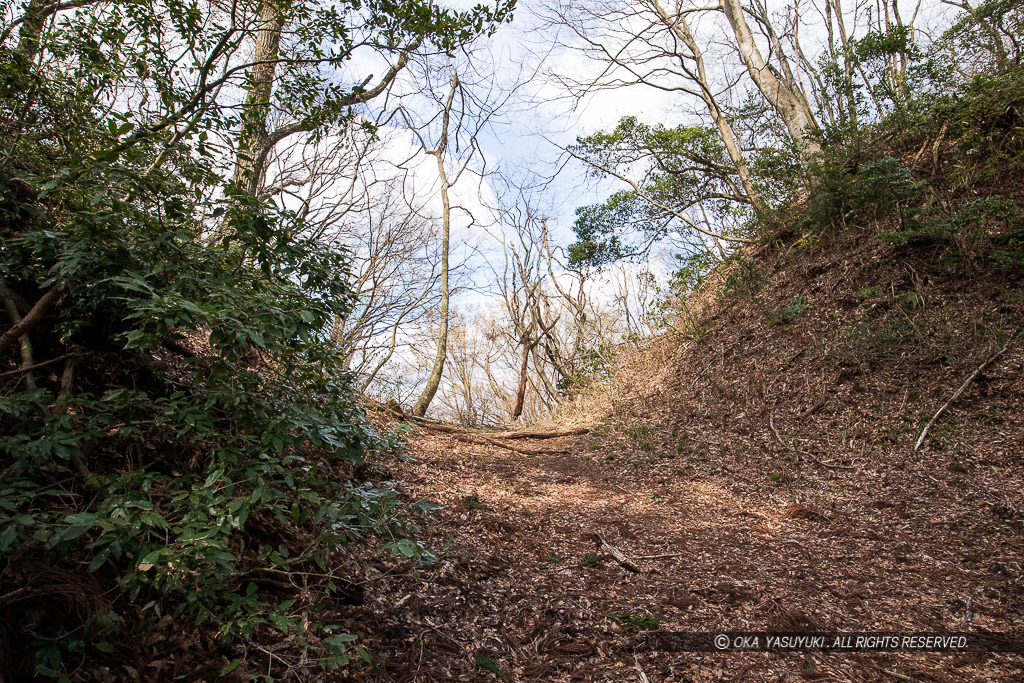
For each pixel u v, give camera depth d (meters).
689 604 4.09
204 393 3.01
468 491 6.12
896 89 12.48
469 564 4.12
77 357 3.23
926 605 4.28
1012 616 4.14
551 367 21.20
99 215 2.84
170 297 2.42
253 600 2.31
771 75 15.11
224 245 3.21
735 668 3.29
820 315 10.58
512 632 3.49
